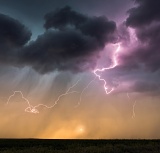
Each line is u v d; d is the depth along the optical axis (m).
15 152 24.25
